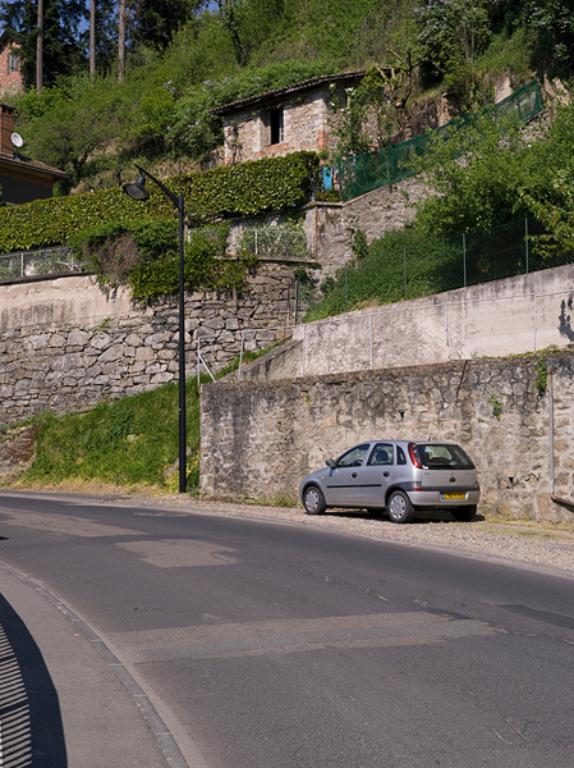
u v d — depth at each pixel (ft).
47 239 122.11
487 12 124.47
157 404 97.14
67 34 230.07
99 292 105.19
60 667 24.48
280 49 174.09
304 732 19.21
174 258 100.94
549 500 55.77
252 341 99.09
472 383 60.70
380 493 57.62
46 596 34.42
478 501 58.13
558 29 106.22
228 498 78.43
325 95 116.47
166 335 100.58
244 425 77.61
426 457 56.39
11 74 233.35
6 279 111.24
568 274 66.90
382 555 43.55
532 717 19.86
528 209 75.15
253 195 108.68
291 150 119.03
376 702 21.04
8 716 20.30
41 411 107.24
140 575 38.60
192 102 151.94
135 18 230.68
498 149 80.69
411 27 140.67
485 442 59.67
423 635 27.50
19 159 152.46
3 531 55.47
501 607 31.53
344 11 173.68
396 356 79.71
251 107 123.44
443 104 115.96
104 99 193.06
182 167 148.97
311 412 71.97
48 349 107.65
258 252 101.35
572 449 54.90
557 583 36.27
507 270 77.77
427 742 18.45
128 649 26.45
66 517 63.26
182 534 52.39
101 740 18.93
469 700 21.09
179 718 20.35
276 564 40.91
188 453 88.79
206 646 26.58
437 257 88.69
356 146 113.60
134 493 86.43
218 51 191.11
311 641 26.91
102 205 119.34
